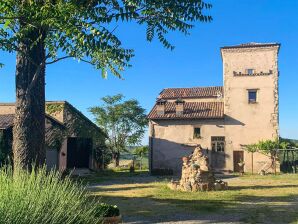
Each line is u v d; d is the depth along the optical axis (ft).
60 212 16.55
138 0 22.36
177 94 129.08
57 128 97.60
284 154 112.78
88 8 22.02
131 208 43.45
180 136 117.60
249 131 115.14
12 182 17.04
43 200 16.44
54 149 95.66
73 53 24.81
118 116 154.51
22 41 25.98
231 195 55.88
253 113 115.55
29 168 26.58
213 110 119.34
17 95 27.25
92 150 109.60
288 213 40.14
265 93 115.44
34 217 15.25
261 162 113.09
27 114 27.04
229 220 36.37
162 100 120.16
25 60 27.02
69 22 21.59
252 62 116.98
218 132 116.16
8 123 78.89
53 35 25.72
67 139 101.60
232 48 117.80
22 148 26.81
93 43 21.56
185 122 117.70
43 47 27.07
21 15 22.99
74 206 17.79
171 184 66.03
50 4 21.80
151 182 79.30
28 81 27.09
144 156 150.92
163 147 117.91
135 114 157.69
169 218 37.29
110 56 25.32
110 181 82.12
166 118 117.60
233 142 115.24
